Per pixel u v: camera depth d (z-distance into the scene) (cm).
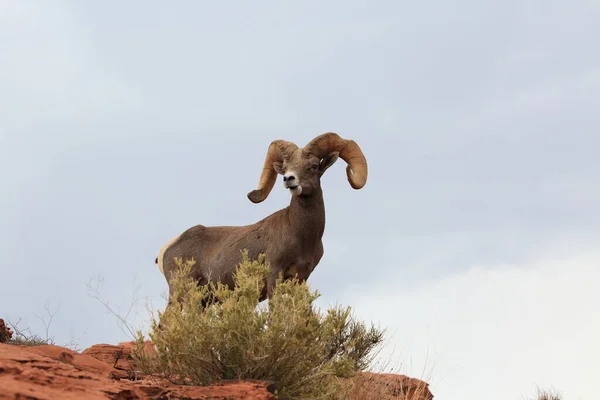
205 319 2620
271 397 2330
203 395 2209
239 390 2320
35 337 3456
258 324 2583
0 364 1952
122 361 3484
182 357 2598
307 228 4253
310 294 2947
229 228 4806
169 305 3017
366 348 3922
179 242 4825
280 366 2616
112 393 1978
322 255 4488
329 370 2766
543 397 5100
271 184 4603
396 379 3959
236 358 2608
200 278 4756
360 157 4500
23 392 1722
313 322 2723
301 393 2673
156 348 2670
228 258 4553
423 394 3947
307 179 4219
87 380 2044
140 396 2080
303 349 2639
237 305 2636
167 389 2203
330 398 2805
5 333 3256
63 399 1794
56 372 2048
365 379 3716
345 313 3003
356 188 4450
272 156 4522
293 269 4319
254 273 3055
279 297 2806
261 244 4438
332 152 4375
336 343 3859
